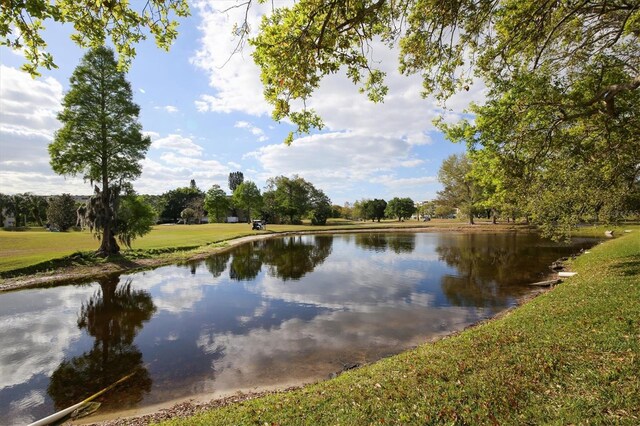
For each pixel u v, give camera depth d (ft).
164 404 22.04
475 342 22.59
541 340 20.56
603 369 15.53
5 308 45.34
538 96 30.32
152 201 324.39
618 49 31.09
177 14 15.61
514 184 36.63
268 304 46.34
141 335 35.22
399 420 14.01
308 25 15.42
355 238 160.35
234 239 145.48
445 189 206.59
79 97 77.36
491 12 22.06
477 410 13.94
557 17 26.66
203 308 44.93
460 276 62.34
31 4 11.56
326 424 14.58
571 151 34.24
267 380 24.88
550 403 13.75
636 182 41.83
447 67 23.54
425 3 18.99
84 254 75.66
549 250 93.15
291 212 298.56
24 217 248.11
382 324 36.70
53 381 25.64
